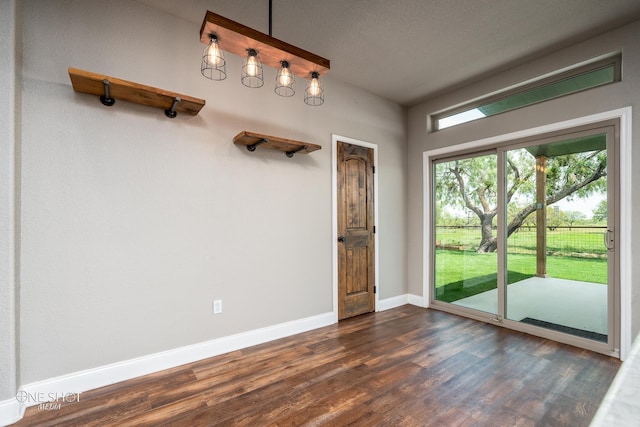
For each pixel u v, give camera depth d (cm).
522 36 264
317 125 330
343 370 231
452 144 374
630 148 246
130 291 220
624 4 223
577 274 278
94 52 209
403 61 307
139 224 224
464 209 370
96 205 208
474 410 182
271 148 290
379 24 249
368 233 377
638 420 52
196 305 248
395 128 411
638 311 243
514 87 322
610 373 225
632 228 245
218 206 260
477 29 255
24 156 185
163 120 235
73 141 200
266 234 289
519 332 308
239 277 272
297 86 313
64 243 197
